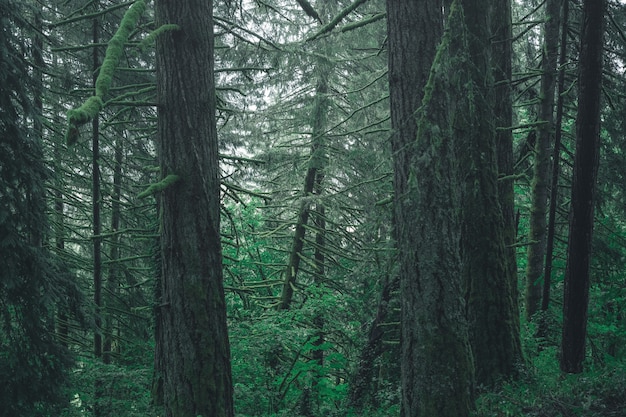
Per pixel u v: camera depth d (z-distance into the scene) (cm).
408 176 712
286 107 1822
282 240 2097
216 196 835
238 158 1238
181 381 797
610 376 850
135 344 1602
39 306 981
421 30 713
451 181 698
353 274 1692
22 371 944
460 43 816
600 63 920
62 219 1633
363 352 1320
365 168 1720
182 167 803
